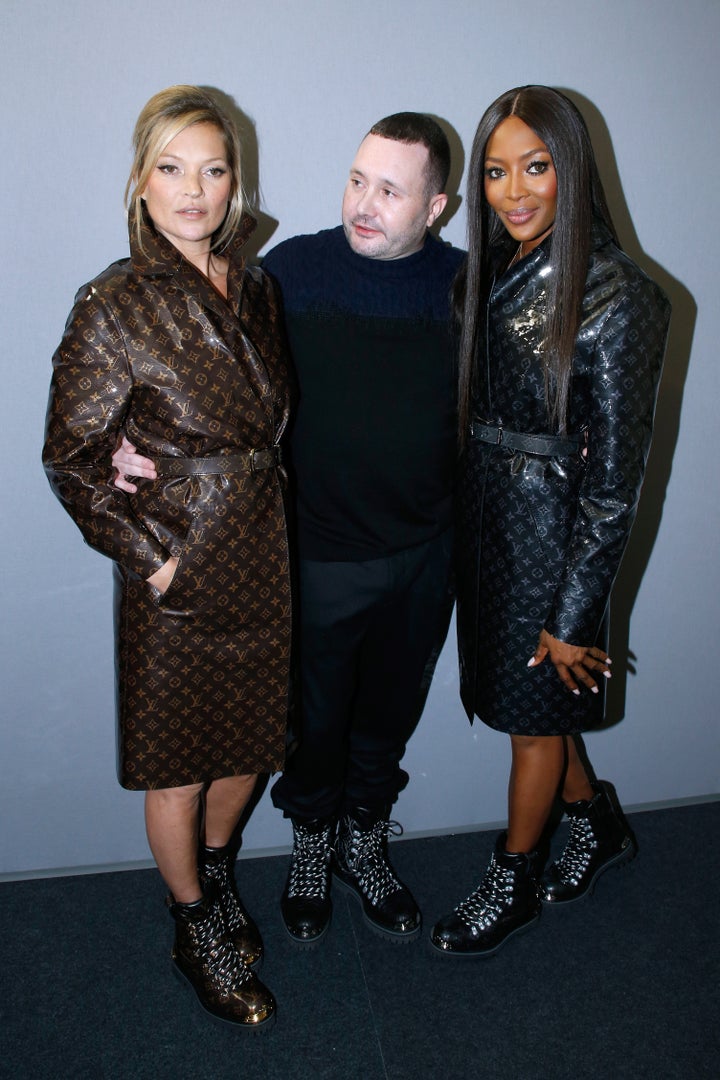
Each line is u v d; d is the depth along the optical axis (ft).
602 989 5.50
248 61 4.87
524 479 4.70
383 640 5.68
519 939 5.88
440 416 5.05
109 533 4.17
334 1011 5.32
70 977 5.45
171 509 4.25
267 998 5.22
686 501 6.44
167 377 4.08
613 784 7.17
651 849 6.75
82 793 6.17
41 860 6.31
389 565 5.26
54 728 5.96
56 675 5.83
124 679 4.52
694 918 6.09
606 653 5.14
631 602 6.63
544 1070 4.95
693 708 7.09
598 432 4.44
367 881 6.06
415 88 5.14
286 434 5.05
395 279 4.79
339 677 5.55
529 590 4.84
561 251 4.27
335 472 5.01
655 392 4.45
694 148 5.59
